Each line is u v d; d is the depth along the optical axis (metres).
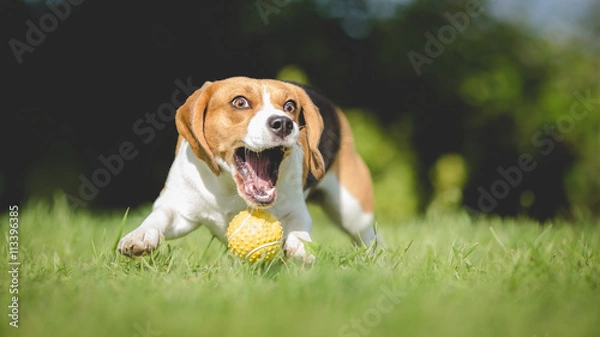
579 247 4.35
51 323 2.74
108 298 3.10
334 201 5.11
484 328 2.68
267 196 3.88
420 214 12.07
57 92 10.20
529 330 2.68
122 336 2.63
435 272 3.78
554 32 13.34
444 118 12.30
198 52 10.64
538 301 3.12
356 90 11.95
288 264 3.89
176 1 10.37
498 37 12.56
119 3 10.09
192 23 10.52
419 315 2.80
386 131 12.01
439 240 5.38
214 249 4.85
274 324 2.67
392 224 7.68
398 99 12.12
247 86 3.99
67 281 3.52
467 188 12.45
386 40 11.85
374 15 12.02
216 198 4.20
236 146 3.92
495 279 3.58
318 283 3.25
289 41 11.30
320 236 6.12
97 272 3.66
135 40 10.29
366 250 4.18
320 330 2.65
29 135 10.05
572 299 3.18
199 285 3.42
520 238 5.16
